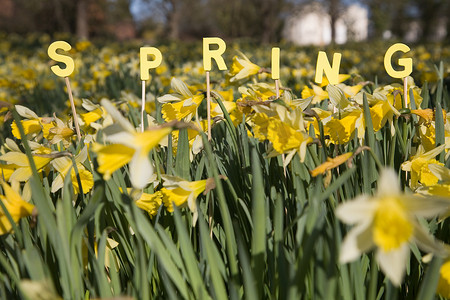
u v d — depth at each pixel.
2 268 1.27
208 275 1.19
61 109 4.22
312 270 1.05
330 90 1.43
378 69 5.86
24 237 1.12
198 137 1.48
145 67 1.63
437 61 6.92
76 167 1.30
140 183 0.90
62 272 1.05
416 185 1.34
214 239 1.48
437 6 38.62
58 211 1.02
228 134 1.81
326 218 1.14
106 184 1.28
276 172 1.50
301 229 1.04
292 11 38.03
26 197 1.21
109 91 4.80
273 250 1.17
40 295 0.84
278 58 1.57
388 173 0.71
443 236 1.27
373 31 41.97
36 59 8.64
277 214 1.08
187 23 46.44
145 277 1.02
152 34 43.62
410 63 1.49
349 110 1.37
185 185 1.20
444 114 1.45
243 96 1.82
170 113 1.56
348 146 1.47
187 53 10.88
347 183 1.19
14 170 1.37
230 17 38.84
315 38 45.12
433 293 0.90
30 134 1.71
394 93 1.52
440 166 1.15
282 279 1.07
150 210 1.32
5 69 7.52
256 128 1.32
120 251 1.33
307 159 1.33
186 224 1.35
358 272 1.08
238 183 1.56
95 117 1.89
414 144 1.62
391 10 40.03
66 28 37.72
